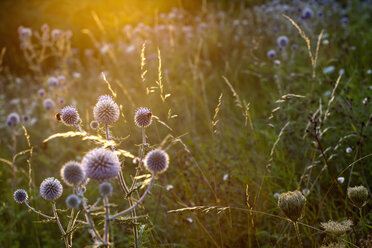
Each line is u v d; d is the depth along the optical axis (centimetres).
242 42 838
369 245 265
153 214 387
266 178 384
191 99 639
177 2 1254
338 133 412
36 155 585
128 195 232
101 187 207
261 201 370
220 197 378
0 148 618
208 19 1016
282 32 768
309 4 859
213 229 369
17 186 485
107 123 254
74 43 1102
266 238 346
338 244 247
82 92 779
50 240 403
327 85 548
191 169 425
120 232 375
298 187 331
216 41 848
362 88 492
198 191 395
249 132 466
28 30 775
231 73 689
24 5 1238
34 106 740
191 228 371
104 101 256
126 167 459
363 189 253
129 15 1183
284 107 460
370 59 627
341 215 340
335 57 640
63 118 265
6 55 1076
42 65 975
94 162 209
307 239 332
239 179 404
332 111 434
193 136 537
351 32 752
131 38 873
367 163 373
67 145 611
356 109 420
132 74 778
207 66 766
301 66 652
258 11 921
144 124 268
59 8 1232
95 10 1188
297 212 233
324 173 384
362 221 294
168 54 801
